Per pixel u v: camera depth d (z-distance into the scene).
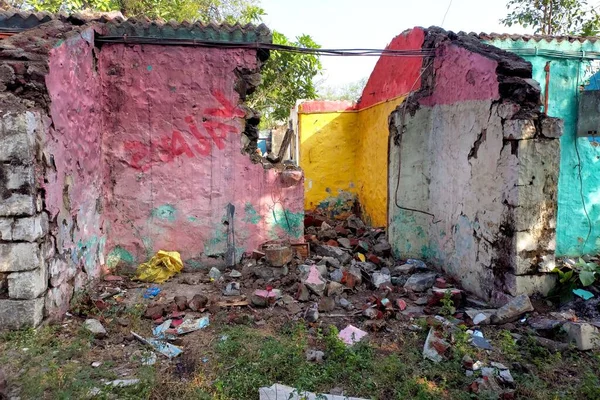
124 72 6.25
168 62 6.30
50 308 4.45
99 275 6.04
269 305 5.29
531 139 4.82
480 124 5.53
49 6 9.79
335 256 7.00
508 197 4.99
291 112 12.28
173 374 3.75
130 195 6.43
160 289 5.83
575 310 4.87
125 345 4.25
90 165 5.74
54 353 3.86
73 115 5.16
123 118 6.32
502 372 3.77
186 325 4.63
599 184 7.30
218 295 5.63
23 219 4.06
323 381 3.60
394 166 7.05
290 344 4.11
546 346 4.23
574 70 7.09
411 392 3.49
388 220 7.37
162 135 6.40
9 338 3.99
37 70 4.37
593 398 3.38
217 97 6.44
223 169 6.56
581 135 7.02
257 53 6.48
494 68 5.23
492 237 5.31
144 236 6.49
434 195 6.88
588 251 7.40
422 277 6.08
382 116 9.04
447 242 6.45
